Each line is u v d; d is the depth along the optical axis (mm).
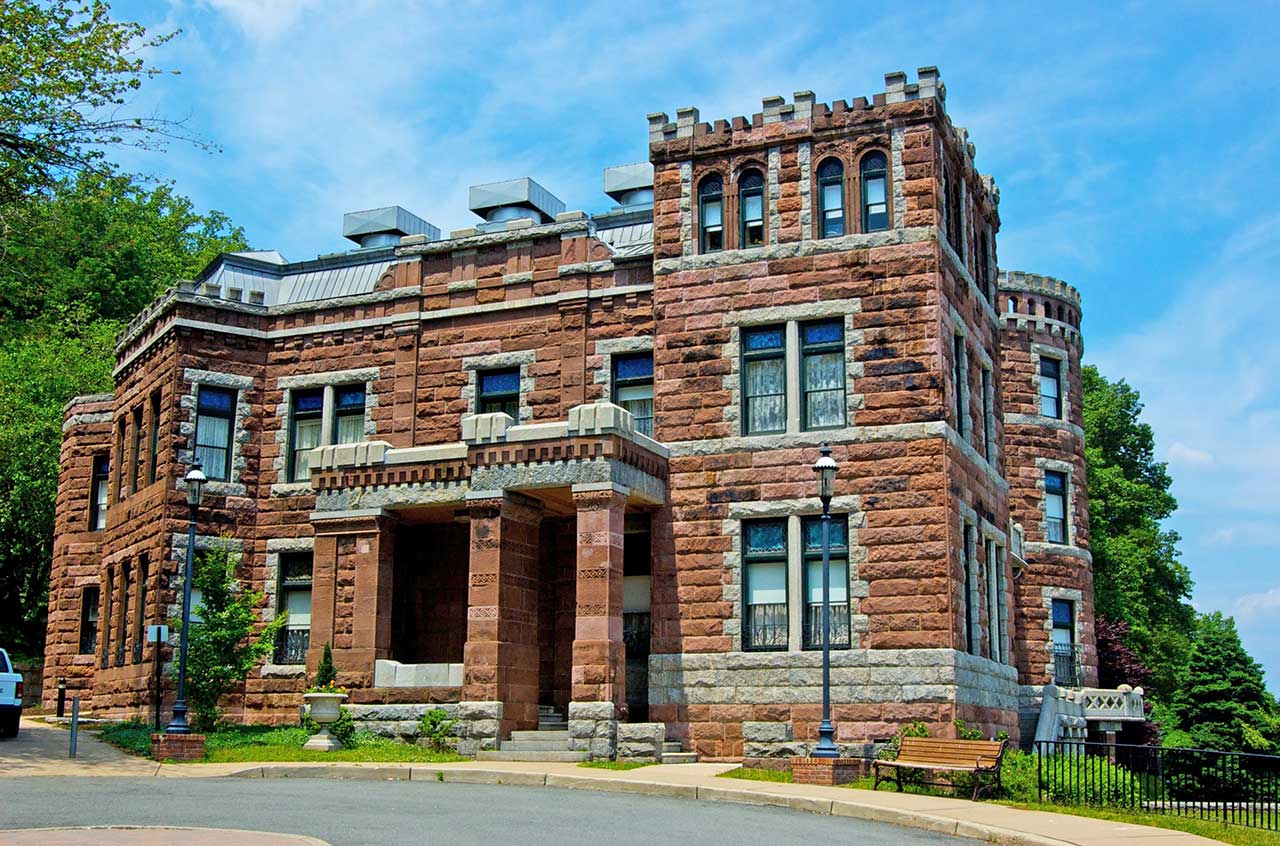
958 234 31812
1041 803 21453
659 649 28969
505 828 16672
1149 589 64062
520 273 33312
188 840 14789
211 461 34844
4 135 31172
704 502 29250
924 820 18781
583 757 26359
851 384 28578
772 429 29297
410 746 27828
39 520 49719
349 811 18156
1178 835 17688
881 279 28781
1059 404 48500
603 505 27234
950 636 26828
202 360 34938
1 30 31281
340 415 34969
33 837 14969
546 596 31438
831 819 19266
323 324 35344
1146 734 48656
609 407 27500
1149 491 62969
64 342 57719
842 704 27172
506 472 28188
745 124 30500
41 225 33812
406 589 32062
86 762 25547
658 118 31359
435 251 34344
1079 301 49938
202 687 30484
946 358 28625
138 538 35375
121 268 66062
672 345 30203
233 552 34375
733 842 16078
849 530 27984
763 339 29766
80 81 31484
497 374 33406
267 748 27797
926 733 26062
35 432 50250
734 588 28625
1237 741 46969
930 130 29016
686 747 28219
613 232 35312
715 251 30359
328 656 28672
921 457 27766
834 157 29781
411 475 29500
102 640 36875
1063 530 47625
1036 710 43844
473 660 27641
